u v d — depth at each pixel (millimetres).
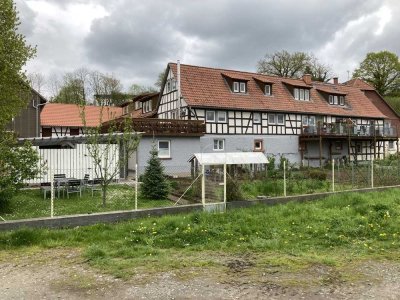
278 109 34156
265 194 16281
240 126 32344
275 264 7777
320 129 34625
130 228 10555
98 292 6391
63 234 9977
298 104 36469
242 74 35844
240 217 11875
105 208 13664
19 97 19031
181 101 30844
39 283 6824
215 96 31594
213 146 30953
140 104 44781
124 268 7559
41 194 16953
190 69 32844
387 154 43531
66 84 63344
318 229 10469
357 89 45094
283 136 34938
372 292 6348
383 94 67938
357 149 40719
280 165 28125
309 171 23094
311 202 14922
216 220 11406
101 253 8453
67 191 16266
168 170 24000
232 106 31531
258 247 8969
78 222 11039
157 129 25469
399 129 49719
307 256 8281
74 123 43688
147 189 15930
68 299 6102
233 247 9039
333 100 40031
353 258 8188
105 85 64812
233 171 19281
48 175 20281
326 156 38000
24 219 10648
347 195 15438
